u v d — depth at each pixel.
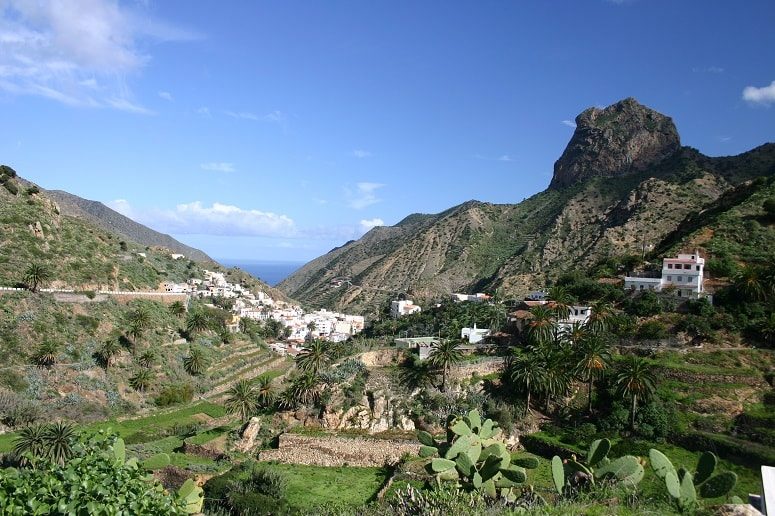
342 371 79.81
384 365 83.00
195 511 27.39
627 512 21.33
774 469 23.56
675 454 59.75
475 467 27.50
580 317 89.69
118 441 22.23
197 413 93.25
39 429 59.12
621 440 63.19
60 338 92.62
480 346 85.44
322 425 72.62
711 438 60.06
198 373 109.00
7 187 121.69
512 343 87.94
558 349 74.81
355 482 59.09
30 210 119.56
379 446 64.94
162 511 18.19
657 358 74.69
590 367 68.44
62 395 84.56
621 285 98.94
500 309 110.75
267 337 170.12
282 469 63.59
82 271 116.25
